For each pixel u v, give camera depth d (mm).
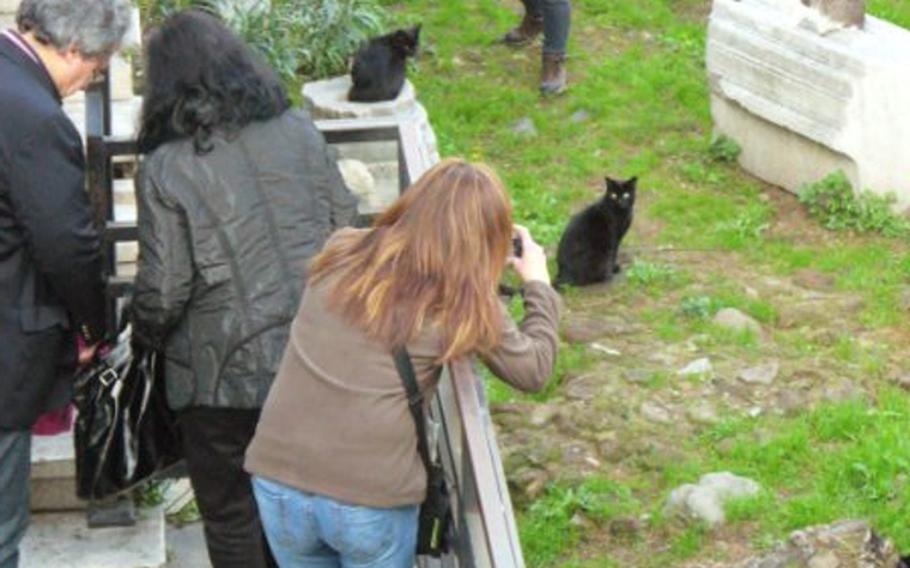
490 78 12305
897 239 10086
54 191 5027
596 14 13234
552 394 8422
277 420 4695
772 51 10562
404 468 4660
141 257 5137
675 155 11312
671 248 10125
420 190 4574
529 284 4859
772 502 7336
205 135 5141
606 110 11836
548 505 7488
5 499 5426
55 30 5078
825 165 10445
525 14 12797
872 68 10031
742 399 8227
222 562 5473
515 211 10555
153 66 5160
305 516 4703
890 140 10133
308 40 12016
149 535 6203
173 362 5234
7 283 5195
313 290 4664
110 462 5613
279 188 5184
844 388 8242
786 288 9539
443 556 5406
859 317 9109
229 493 5375
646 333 9016
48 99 5055
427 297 4520
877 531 7066
